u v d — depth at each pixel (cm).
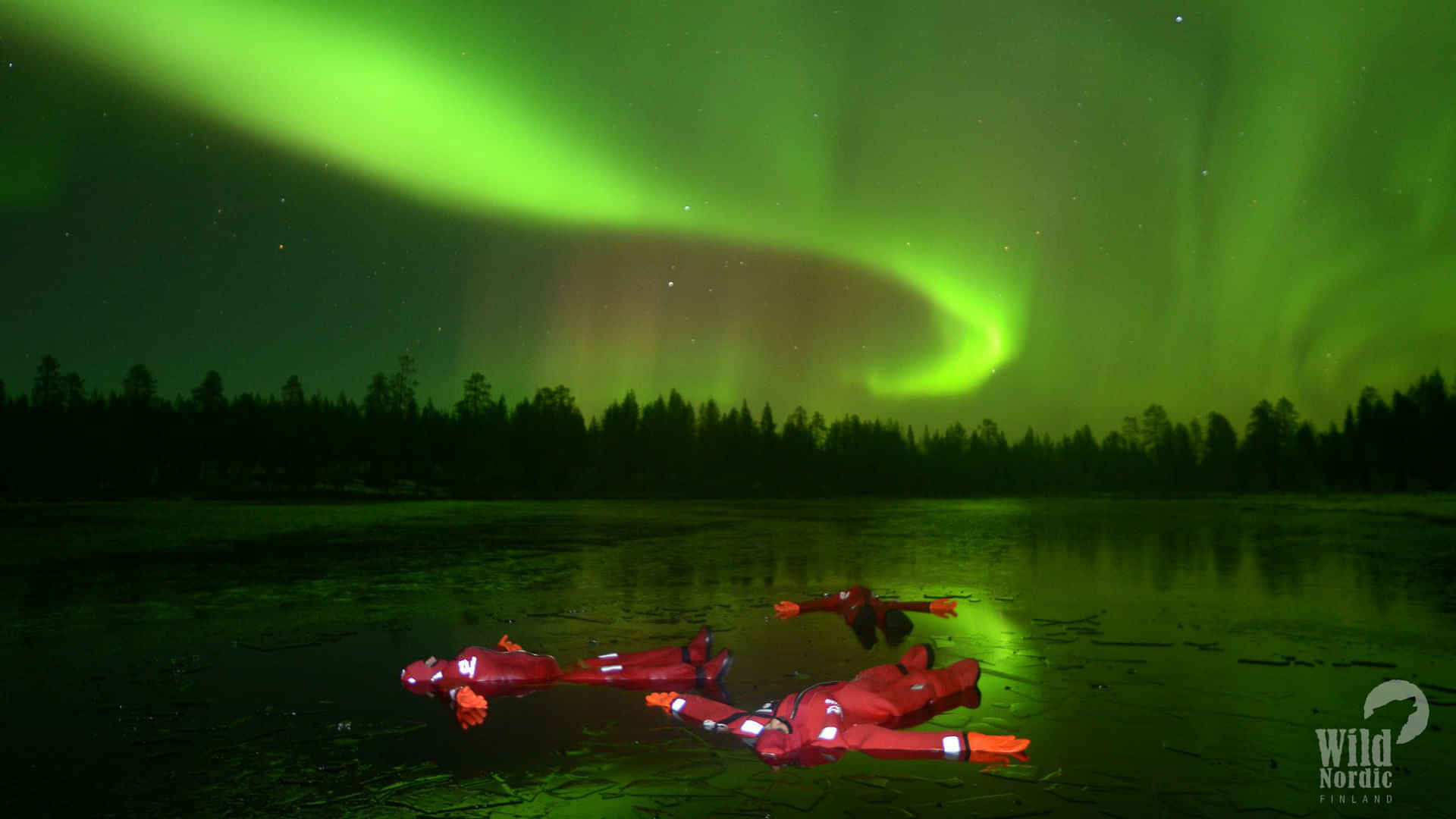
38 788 414
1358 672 631
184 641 766
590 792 407
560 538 1953
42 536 1928
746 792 406
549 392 4947
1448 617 858
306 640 770
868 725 486
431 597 1036
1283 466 5244
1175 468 5559
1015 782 415
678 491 5019
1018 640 762
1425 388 4791
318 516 2688
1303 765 437
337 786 416
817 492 5309
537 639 782
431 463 4419
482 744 479
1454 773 423
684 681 622
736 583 1165
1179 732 493
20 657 696
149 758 457
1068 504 3994
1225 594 1041
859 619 841
